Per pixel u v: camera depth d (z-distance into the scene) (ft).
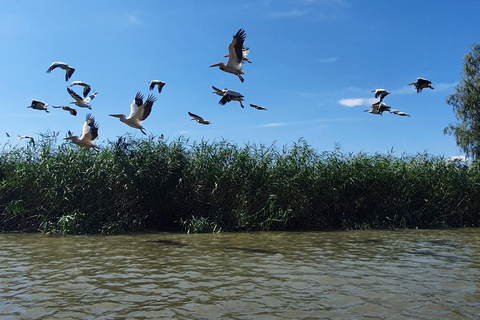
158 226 61.21
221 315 23.40
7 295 27.14
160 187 59.36
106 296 26.96
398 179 66.90
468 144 126.00
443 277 32.07
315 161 64.54
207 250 43.52
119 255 40.60
